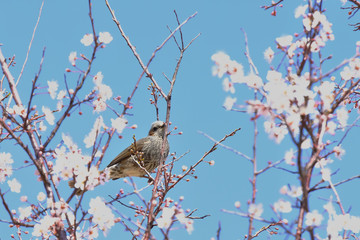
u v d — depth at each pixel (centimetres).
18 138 1059
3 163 1149
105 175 1070
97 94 1077
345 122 895
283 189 837
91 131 1066
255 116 851
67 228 1054
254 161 862
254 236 1153
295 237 812
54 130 1076
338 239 877
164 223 922
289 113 902
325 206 841
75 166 1046
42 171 1071
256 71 875
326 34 938
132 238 1080
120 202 1201
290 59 935
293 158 863
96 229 1114
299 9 958
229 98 853
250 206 818
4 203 1014
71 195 1048
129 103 1073
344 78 1018
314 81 861
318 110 891
